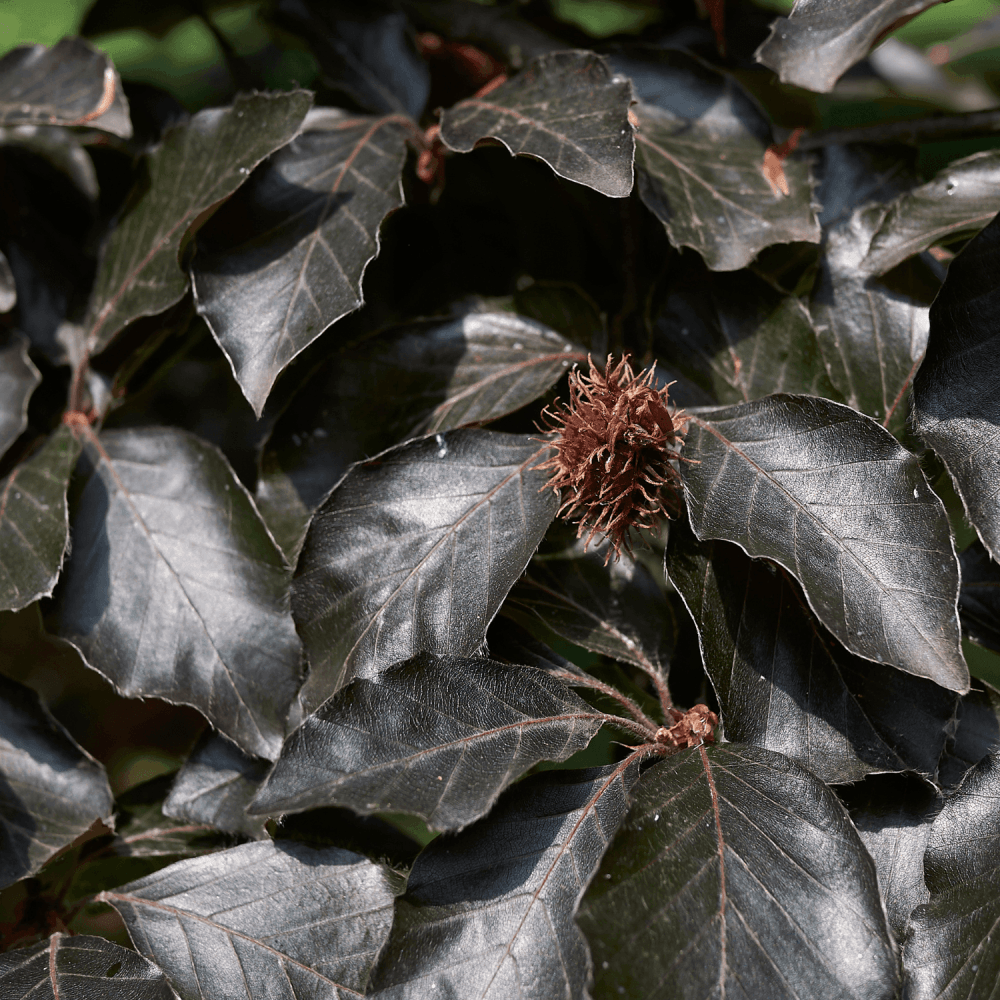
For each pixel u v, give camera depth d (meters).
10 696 0.67
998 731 0.65
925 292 0.67
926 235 0.67
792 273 0.71
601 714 0.64
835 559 0.63
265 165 0.67
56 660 0.82
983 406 0.63
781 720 0.64
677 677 0.67
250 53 0.80
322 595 0.65
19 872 0.65
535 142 0.66
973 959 0.62
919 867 0.63
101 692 0.83
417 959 0.62
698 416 0.65
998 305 0.64
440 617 0.64
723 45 0.72
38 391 0.71
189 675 0.65
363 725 0.63
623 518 0.65
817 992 0.61
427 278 0.72
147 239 0.68
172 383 0.73
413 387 0.67
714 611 0.64
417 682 0.64
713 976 0.61
